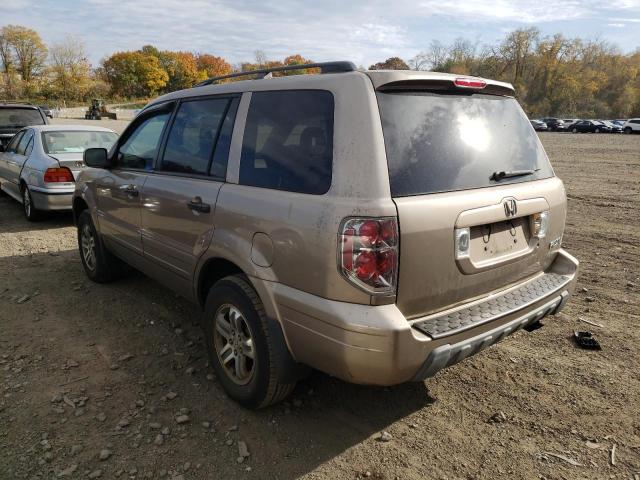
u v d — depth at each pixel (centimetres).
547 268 345
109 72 10312
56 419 302
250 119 308
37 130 853
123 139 449
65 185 764
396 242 235
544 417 310
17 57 10019
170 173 370
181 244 352
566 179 1396
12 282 532
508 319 277
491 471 266
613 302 483
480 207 267
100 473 259
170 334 415
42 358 373
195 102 363
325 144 258
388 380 240
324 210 245
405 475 262
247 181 298
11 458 269
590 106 9338
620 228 786
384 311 236
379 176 237
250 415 310
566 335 416
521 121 328
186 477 258
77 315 450
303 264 254
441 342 246
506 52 9662
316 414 312
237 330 308
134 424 299
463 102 289
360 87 252
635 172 1560
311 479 259
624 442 287
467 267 264
